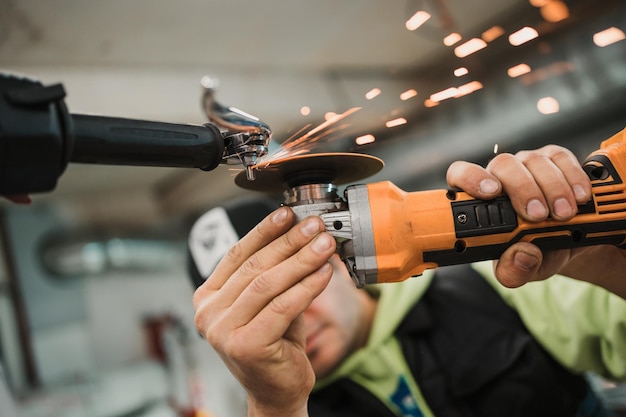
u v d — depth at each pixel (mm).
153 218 4582
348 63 2305
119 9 1835
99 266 4773
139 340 5426
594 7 1867
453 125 2381
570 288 1035
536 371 1031
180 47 2125
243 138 531
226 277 624
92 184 3799
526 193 571
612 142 692
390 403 1069
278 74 2383
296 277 560
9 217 4469
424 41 2092
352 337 1094
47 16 1817
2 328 4277
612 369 1006
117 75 2215
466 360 1060
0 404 896
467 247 586
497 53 2084
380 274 562
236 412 2697
